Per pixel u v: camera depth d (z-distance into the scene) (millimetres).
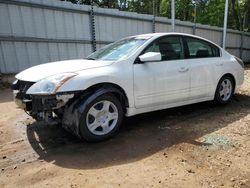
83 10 9859
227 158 3074
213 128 4117
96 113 3582
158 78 4160
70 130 3561
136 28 11922
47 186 2570
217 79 5168
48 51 9188
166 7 30156
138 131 4051
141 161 3047
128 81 3826
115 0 23516
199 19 29359
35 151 3391
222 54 5410
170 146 3451
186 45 4715
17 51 8500
